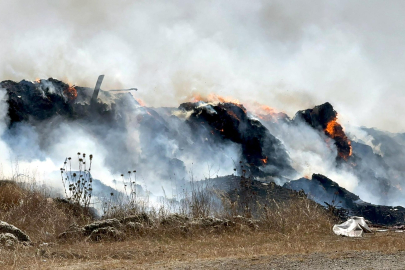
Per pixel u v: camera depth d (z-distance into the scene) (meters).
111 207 42.66
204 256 25.27
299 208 41.53
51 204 42.97
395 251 24.16
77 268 22.34
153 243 31.88
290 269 19.78
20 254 26.75
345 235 36.06
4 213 40.97
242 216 42.25
